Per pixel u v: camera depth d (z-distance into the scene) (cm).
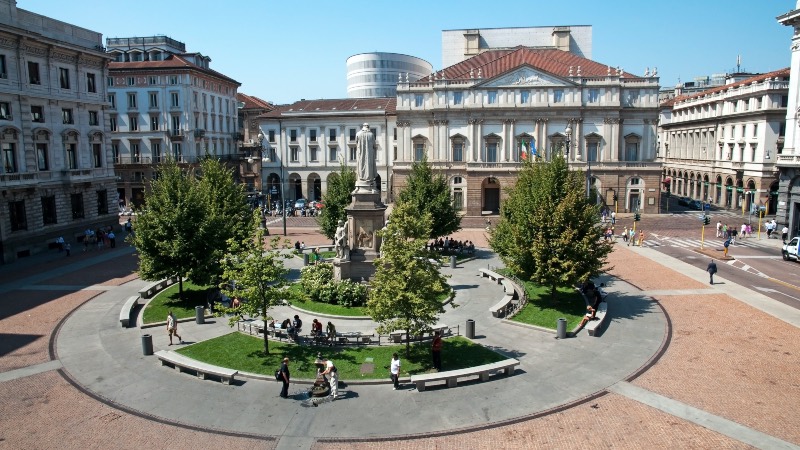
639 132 8550
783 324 3111
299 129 10562
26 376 2480
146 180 9238
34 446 1894
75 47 5950
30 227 5447
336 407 2170
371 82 15000
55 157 5812
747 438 1903
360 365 2528
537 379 2402
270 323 2939
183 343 2859
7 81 5169
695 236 6469
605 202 8531
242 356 2642
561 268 3269
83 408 2173
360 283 3531
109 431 1995
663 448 1850
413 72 15612
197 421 2066
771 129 7838
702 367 2509
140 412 2138
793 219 5972
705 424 1998
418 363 2542
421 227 2573
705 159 9894
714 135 9512
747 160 8344
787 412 2078
